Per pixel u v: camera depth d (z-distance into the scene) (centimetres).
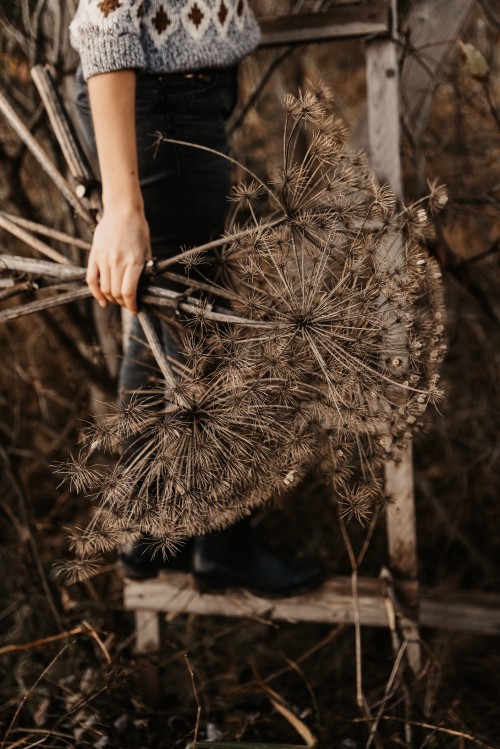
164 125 109
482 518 190
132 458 108
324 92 102
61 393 218
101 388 176
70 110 158
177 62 101
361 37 124
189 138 111
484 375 193
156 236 117
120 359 171
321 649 166
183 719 136
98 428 96
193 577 139
